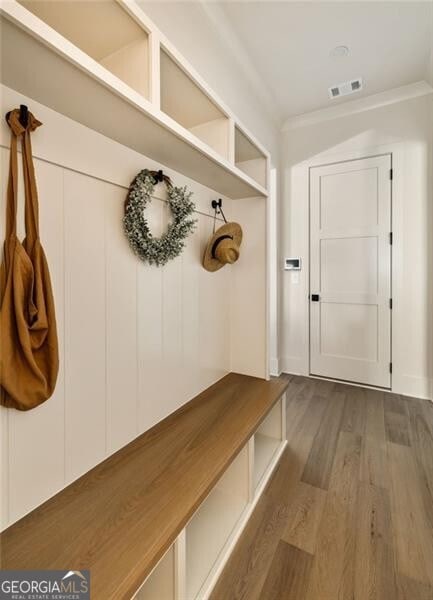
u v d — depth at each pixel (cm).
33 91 88
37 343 91
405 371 281
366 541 125
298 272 331
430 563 115
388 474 167
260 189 197
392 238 283
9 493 88
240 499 144
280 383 203
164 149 129
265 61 238
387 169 283
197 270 182
